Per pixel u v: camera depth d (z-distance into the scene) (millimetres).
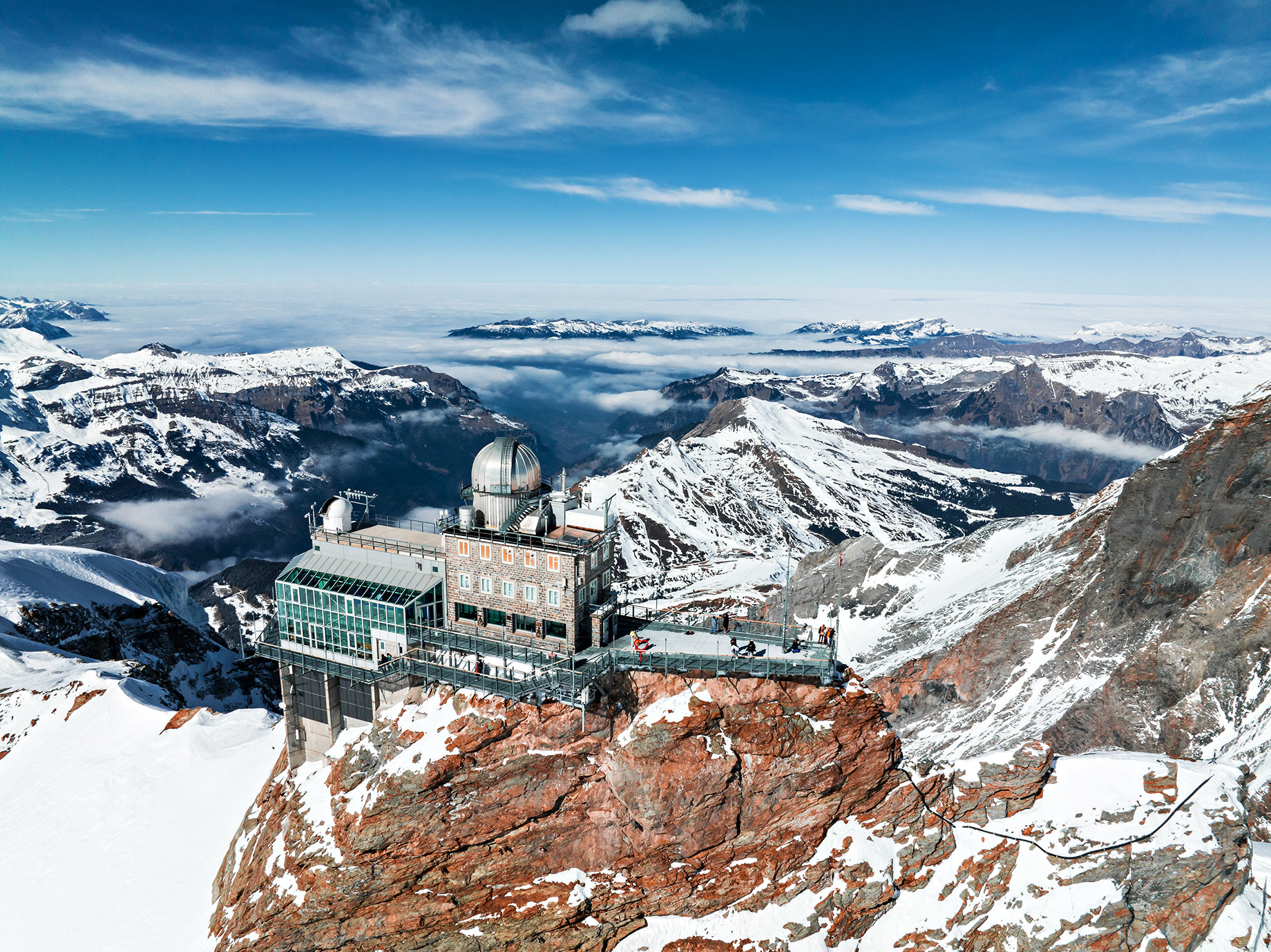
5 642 137625
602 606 64875
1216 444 124375
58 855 80000
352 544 70625
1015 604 141000
